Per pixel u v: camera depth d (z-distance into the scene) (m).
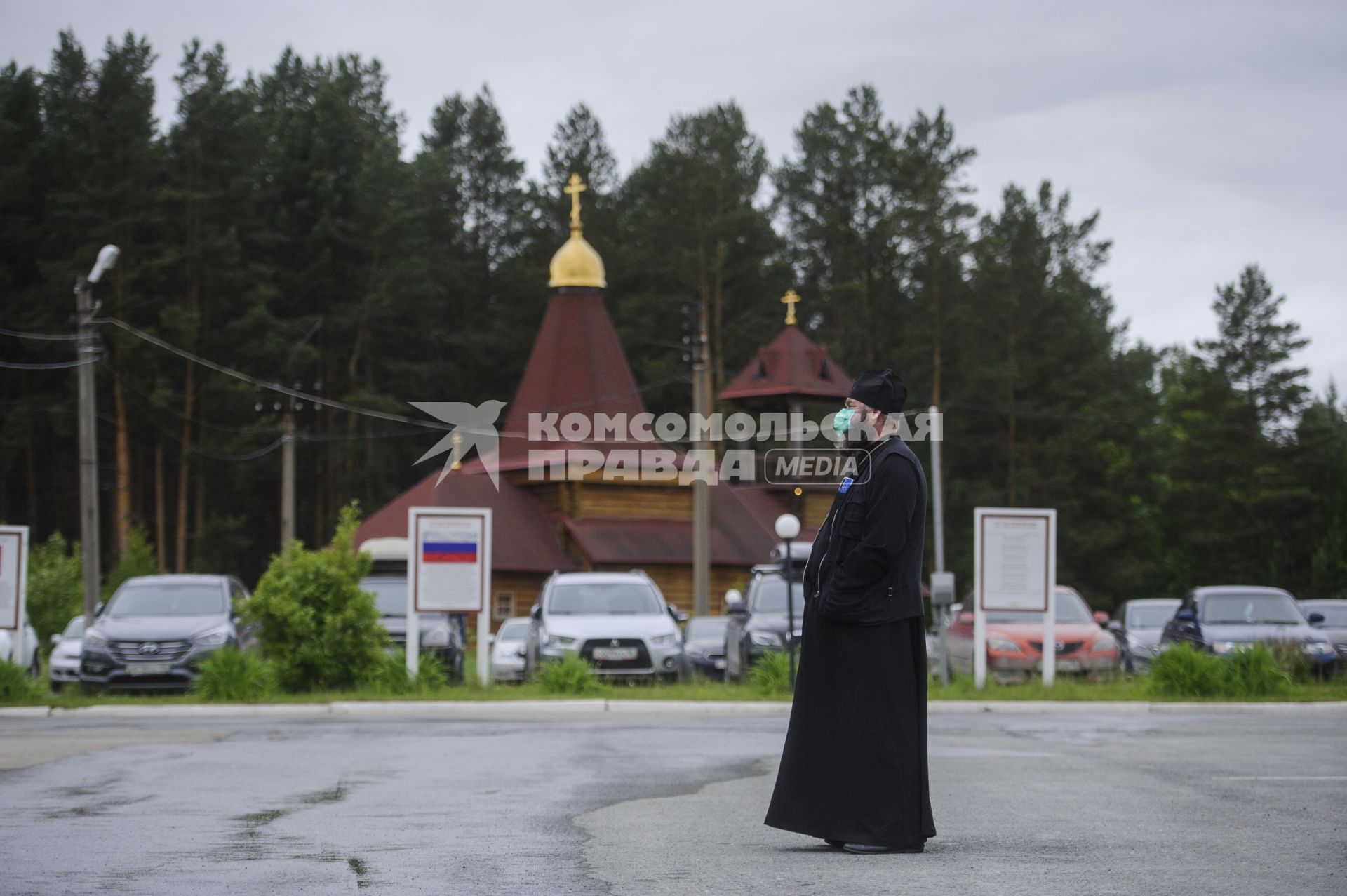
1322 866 6.18
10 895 5.48
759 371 51.66
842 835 6.52
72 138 60.66
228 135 65.12
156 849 6.68
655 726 15.52
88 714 18.48
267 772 10.50
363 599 20.91
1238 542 66.81
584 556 50.12
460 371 76.81
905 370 70.00
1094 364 71.12
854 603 6.54
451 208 80.88
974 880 5.76
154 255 60.66
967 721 16.58
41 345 61.22
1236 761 11.29
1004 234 81.56
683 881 5.78
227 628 23.09
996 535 21.86
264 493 70.81
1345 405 79.12
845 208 76.12
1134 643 28.62
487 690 20.67
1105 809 8.21
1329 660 24.08
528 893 5.54
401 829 7.40
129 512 60.38
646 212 76.69
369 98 84.19
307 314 68.75
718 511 52.75
